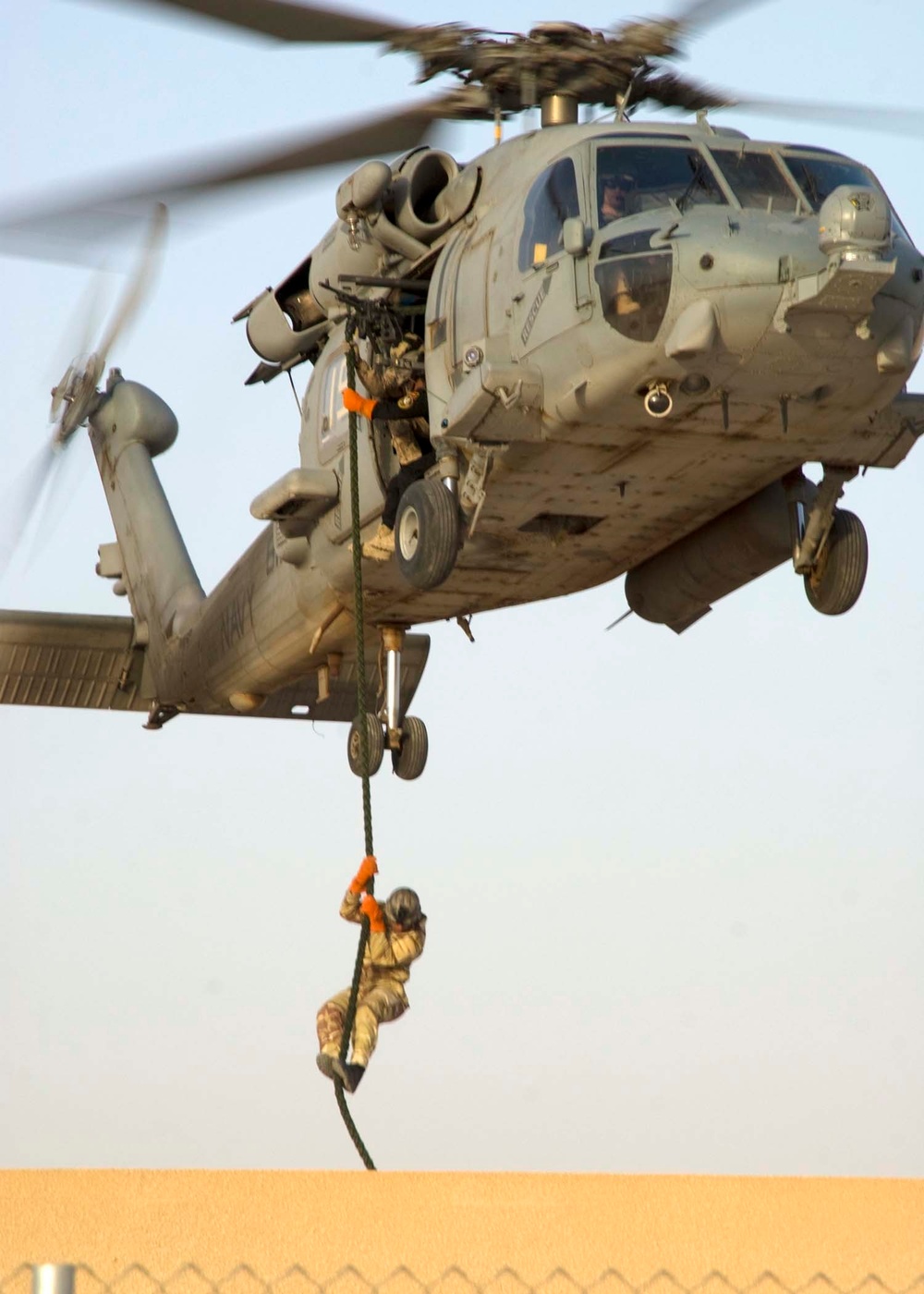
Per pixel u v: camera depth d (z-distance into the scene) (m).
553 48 44.59
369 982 40.84
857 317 37.81
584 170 40.59
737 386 39.44
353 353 46.91
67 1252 23.23
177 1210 24.19
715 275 38.00
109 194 37.81
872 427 42.72
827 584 46.38
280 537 56.03
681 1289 23.00
